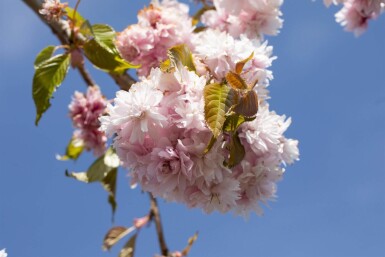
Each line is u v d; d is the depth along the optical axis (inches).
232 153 20.4
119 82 25.1
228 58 21.6
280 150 22.0
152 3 26.1
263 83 21.8
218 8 27.2
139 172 20.6
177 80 20.2
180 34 25.1
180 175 20.6
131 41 24.9
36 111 24.5
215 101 19.8
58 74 24.7
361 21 30.0
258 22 26.7
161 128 20.2
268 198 22.3
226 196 21.0
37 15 26.2
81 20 25.1
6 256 20.2
